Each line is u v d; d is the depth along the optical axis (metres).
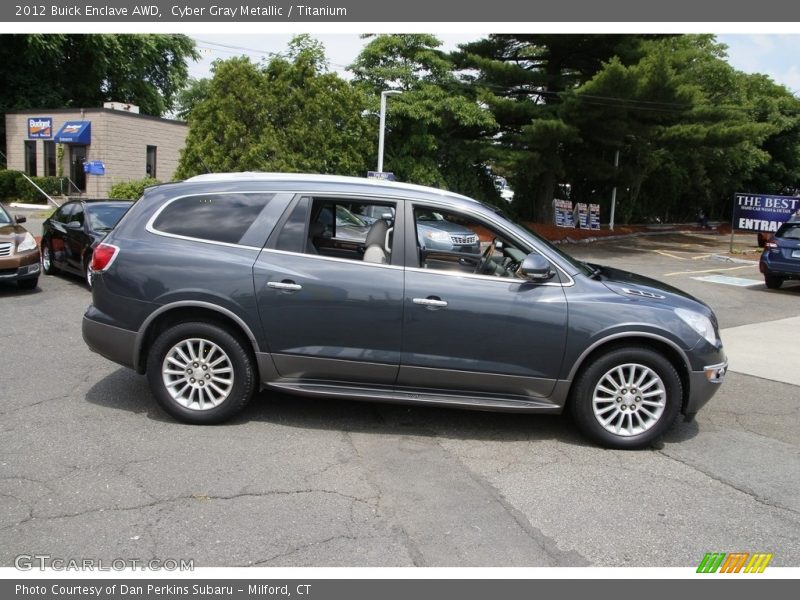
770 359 7.96
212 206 4.99
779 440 5.21
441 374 4.77
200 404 4.89
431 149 25.30
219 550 3.31
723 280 15.96
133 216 5.05
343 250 5.25
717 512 3.93
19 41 33.19
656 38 25.67
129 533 3.41
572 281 4.82
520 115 24.72
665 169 37.16
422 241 6.11
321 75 21.28
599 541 3.55
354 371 4.81
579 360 4.73
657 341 4.79
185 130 31.17
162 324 4.93
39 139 30.05
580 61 26.52
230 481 4.02
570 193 33.88
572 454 4.73
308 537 3.45
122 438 4.61
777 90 42.66
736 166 39.31
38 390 5.55
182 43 40.97
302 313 4.75
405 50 25.64
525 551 3.42
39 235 17.47
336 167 21.53
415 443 4.79
